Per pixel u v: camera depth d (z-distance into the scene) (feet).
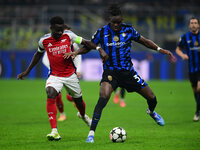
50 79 73.41
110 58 70.85
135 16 334.03
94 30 310.24
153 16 335.47
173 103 156.66
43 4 348.79
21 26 309.22
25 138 72.64
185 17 324.60
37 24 321.73
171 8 340.18
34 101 160.86
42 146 62.75
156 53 286.66
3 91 208.03
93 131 66.28
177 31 328.08
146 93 73.26
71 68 74.95
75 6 347.56
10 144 65.26
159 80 287.28
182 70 287.89
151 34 317.42
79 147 61.31
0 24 316.19
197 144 65.92
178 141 69.21
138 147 62.03
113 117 111.14
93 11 334.85
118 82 71.41
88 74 291.58
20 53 286.25
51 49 72.69
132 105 150.61
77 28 312.29
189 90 217.56
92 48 71.15
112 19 68.23
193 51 112.06
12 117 110.52
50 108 69.72
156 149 60.39
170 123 97.96
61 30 70.79
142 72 285.84
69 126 91.91
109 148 60.44
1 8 322.75
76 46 87.30
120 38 70.54
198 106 103.30
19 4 348.18
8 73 289.12
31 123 97.25
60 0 350.02
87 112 125.70
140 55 285.64
